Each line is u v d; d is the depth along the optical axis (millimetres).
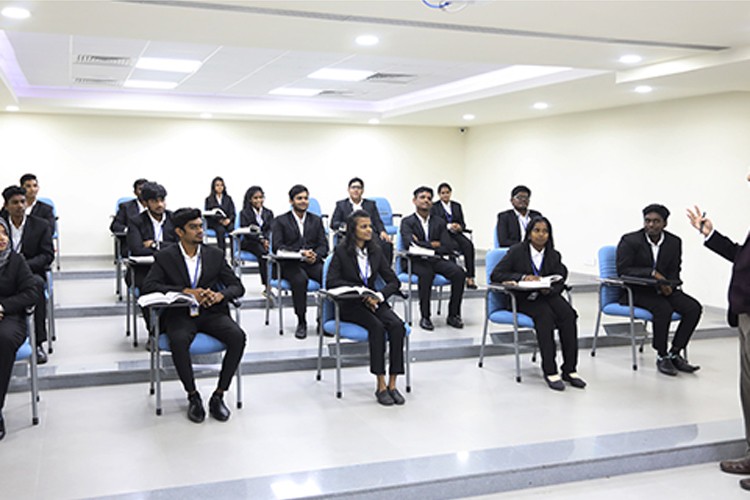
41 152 9758
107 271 8141
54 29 4316
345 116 10289
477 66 7234
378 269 4512
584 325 6191
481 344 5199
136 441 3484
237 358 3873
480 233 11516
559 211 9539
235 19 4051
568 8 3773
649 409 4070
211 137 10523
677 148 7531
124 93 9250
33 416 3701
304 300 5520
